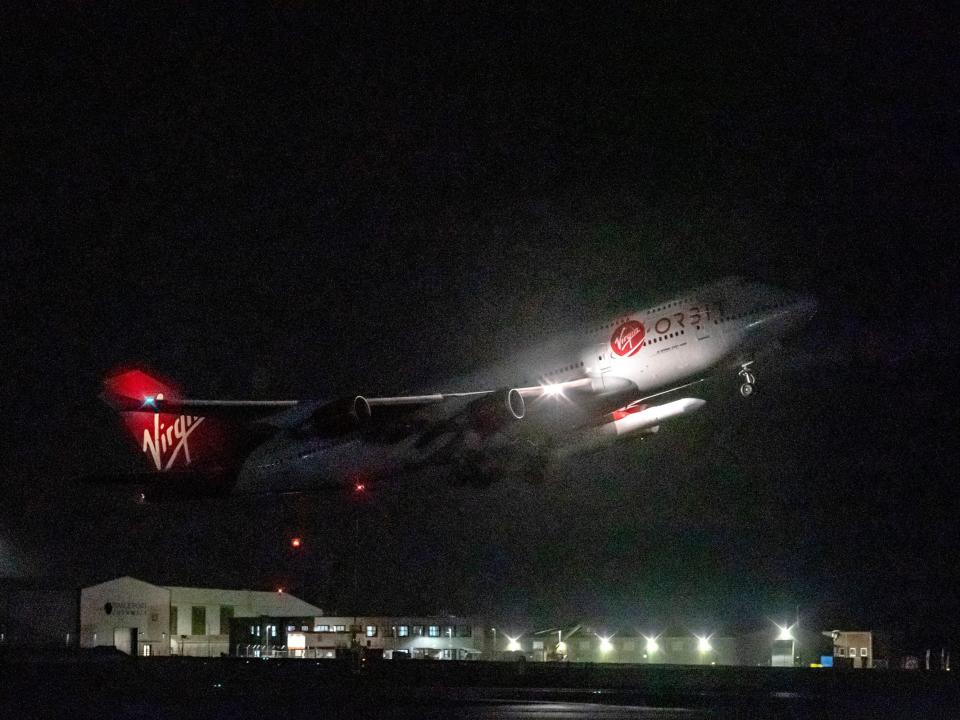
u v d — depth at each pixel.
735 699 29.59
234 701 28.98
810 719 23.31
